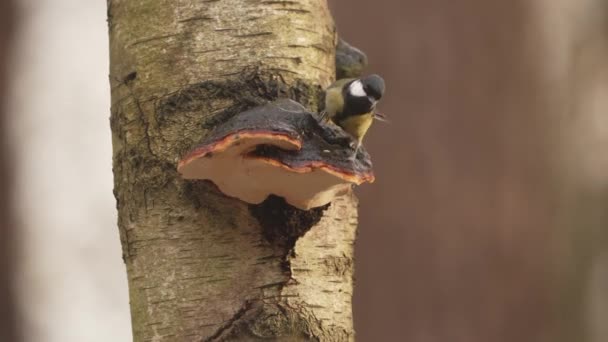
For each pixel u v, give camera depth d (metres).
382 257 12.73
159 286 5.48
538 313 13.12
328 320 5.59
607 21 15.63
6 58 15.91
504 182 13.13
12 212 15.87
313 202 5.45
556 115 14.20
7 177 15.81
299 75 5.74
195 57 5.62
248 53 5.65
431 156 12.92
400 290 12.68
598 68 15.34
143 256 5.54
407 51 13.11
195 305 5.43
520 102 13.47
